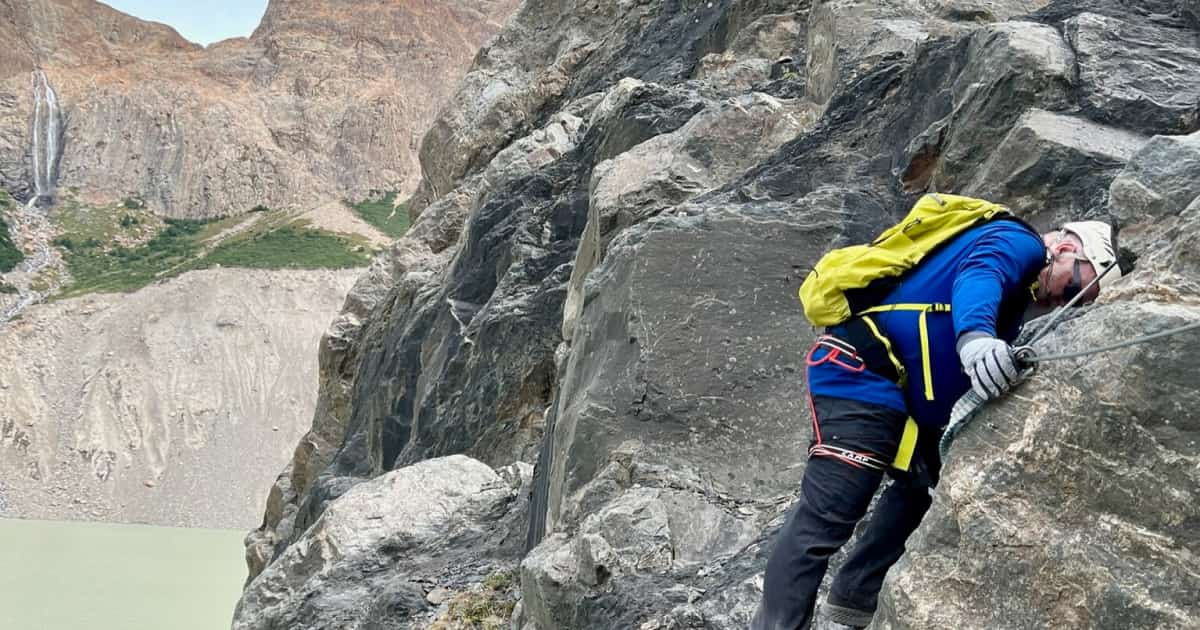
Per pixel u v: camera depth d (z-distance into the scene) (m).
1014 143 7.07
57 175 172.25
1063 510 3.14
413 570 8.75
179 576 46.97
